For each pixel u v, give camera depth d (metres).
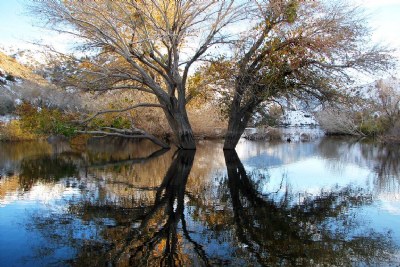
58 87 18.23
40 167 13.35
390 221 6.77
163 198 8.49
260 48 17.30
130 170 12.92
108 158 16.78
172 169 13.38
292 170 13.57
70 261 4.75
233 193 9.23
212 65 18.08
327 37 16.69
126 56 17.14
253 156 18.30
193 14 17.09
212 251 5.17
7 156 16.88
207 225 6.39
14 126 26.06
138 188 9.65
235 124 20.62
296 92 18.56
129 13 16.11
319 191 9.65
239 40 17.05
